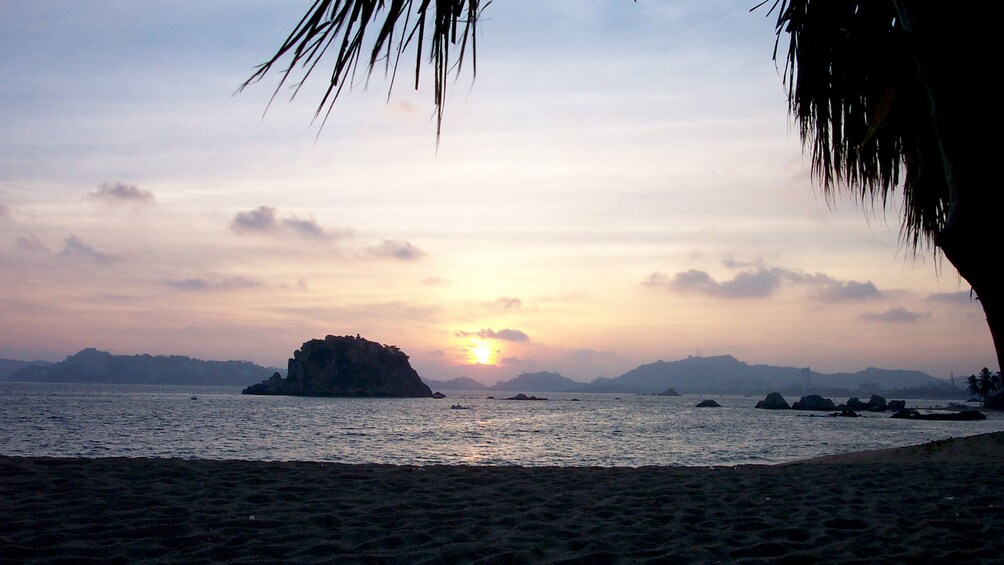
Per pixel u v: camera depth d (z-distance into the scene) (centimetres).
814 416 8250
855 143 289
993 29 150
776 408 11688
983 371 13025
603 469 1022
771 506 684
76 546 452
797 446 2838
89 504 591
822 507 679
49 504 585
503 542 496
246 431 3447
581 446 2659
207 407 7694
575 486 809
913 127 280
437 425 4594
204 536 492
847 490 806
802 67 292
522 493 747
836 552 477
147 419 4650
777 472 1017
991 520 598
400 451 2292
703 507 673
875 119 209
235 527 523
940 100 158
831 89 285
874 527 569
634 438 3288
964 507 673
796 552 471
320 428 3900
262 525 533
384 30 165
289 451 2242
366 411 7738
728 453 2364
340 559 438
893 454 1415
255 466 891
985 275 150
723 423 5553
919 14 164
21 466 794
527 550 470
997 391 12569
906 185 311
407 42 169
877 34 236
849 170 299
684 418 6694
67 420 4325
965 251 152
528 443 2830
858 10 267
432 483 802
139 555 438
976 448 1341
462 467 988
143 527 507
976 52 152
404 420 5450
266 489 708
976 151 150
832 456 1521
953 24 156
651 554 473
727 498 733
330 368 18738
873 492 791
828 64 283
